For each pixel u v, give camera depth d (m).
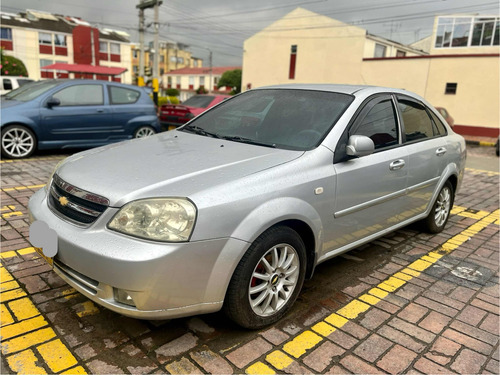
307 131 2.97
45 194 2.73
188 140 3.14
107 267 2.03
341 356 2.35
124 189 2.20
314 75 28.75
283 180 2.47
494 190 7.18
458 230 4.74
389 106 3.52
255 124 3.24
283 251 2.54
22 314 2.58
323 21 27.78
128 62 45.50
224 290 2.23
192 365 2.20
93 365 2.16
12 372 2.08
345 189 2.87
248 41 32.31
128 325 2.53
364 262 3.70
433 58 21.44
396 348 2.45
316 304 2.92
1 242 3.63
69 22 43.91
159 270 2.00
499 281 3.43
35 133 7.25
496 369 2.30
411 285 3.29
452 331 2.66
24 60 39.16
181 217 2.07
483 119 20.27
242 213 2.23
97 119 7.80
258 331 2.55
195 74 72.19
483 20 21.88
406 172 3.51
